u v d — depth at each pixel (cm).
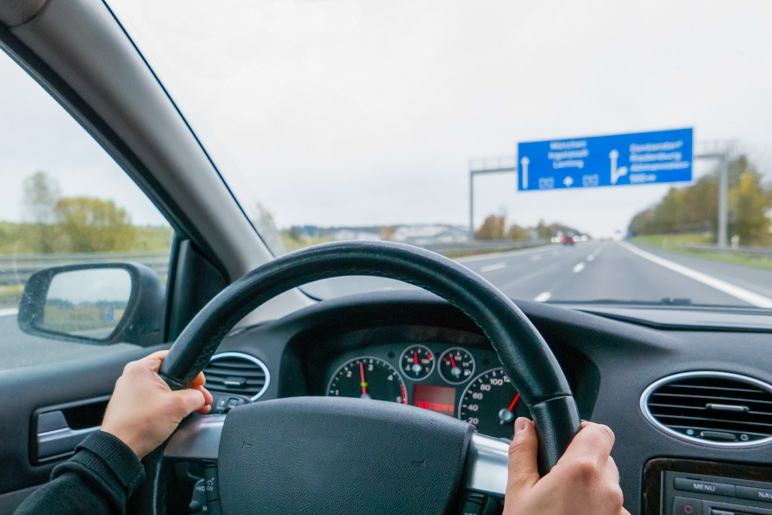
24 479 154
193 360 75
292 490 83
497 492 78
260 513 84
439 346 177
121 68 160
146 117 171
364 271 73
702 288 278
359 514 80
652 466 129
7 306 186
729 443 126
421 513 78
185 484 108
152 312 218
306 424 86
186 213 197
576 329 151
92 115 167
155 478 77
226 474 87
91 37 150
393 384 182
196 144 189
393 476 80
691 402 135
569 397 59
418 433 82
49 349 190
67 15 143
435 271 68
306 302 222
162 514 79
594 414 140
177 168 185
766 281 302
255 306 76
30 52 149
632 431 134
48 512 58
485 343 171
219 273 217
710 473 125
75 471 63
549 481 50
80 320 198
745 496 121
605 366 146
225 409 170
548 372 60
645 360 144
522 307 156
